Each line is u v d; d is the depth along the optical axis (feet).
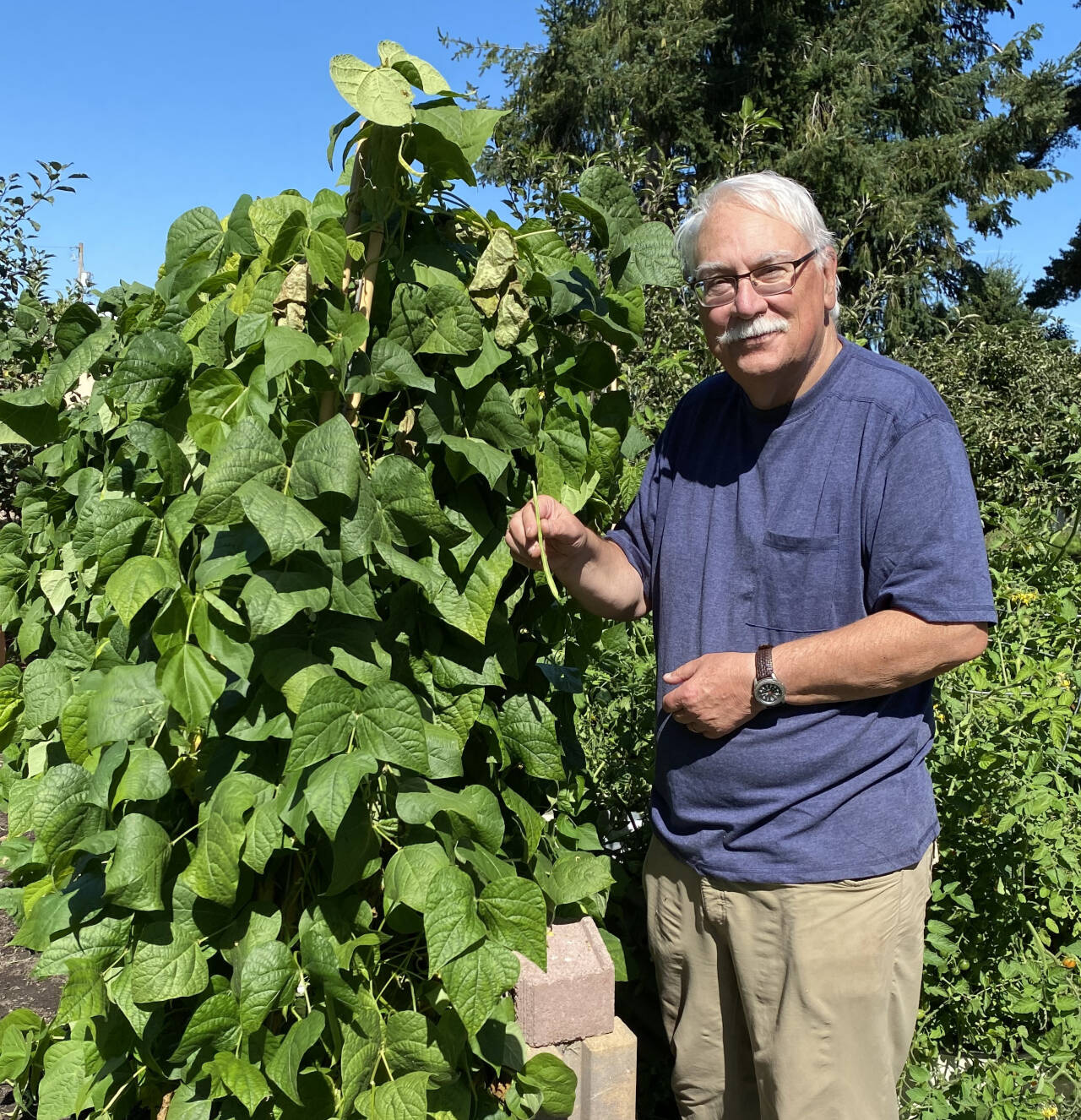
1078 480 12.19
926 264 18.01
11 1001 8.86
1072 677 9.48
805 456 6.02
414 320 4.82
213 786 4.68
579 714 9.49
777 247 5.73
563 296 5.25
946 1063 8.48
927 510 5.60
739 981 6.30
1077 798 8.88
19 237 17.10
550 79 49.85
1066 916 8.32
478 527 5.09
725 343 5.96
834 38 47.03
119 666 4.71
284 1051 4.52
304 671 4.35
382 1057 4.72
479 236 5.23
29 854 6.60
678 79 45.06
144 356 5.00
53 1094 5.42
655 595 6.93
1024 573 11.69
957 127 52.85
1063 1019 7.98
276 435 4.62
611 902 8.59
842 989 5.90
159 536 4.99
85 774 4.83
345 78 4.51
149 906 4.45
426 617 5.11
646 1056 8.36
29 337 9.20
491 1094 5.62
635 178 15.87
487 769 5.78
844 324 17.30
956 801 8.22
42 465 8.72
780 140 45.27
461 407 5.02
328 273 4.57
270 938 4.68
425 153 4.88
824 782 5.88
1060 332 58.44
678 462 6.77
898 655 5.54
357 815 4.52
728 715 5.94
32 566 7.82
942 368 23.02
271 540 4.01
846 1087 6.03
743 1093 6.79
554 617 6.29
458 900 4.37
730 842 6.15
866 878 5.87
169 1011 5.16
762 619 6.15
